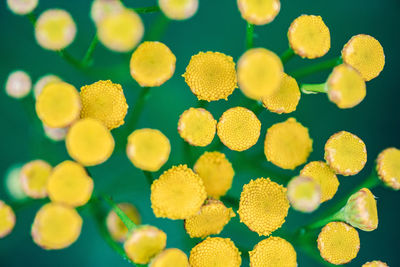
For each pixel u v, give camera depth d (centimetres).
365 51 20
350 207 20
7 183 20
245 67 19
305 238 20
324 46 20
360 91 20
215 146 20
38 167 19
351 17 22
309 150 20
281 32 21
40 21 19
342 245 20
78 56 21
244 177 20
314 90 20
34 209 21
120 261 21
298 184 19
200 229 20
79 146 19
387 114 22
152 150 19
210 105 20
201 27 21
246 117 20
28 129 21
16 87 20
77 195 19
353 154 20
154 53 20
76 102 19
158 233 19
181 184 19
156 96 21
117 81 20
